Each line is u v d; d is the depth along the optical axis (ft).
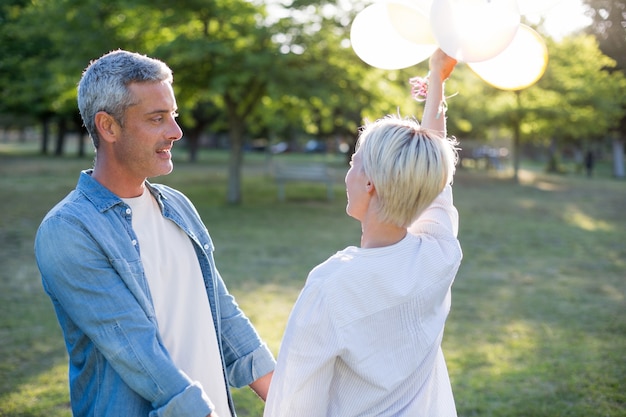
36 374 13.61
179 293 5.55
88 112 5.25
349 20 43.06
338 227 37.27
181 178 73.41
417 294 4.79
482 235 35.55
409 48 5.85
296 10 41.55
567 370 14.35
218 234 33.42
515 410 12.21
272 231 34.96
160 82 5.28
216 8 40.83
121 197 5.41
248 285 21.99
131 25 43.88
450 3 4.90
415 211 4.76
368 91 44.29
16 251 27.04
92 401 5.13
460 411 12.21
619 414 12.02
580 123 80.59
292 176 52.85
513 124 83.66
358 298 4.66
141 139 5.22
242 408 12.28
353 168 5.05
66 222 4.97
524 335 17.06
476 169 117.39
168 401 4.79
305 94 41.91
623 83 30.63
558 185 79.61
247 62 39.96
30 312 18.07
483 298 21.15
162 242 5.57
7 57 49.90
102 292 4.91
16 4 47.50
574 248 31.63
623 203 56.03
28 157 106.63
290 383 4.63
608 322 18.38
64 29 43.06
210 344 5.65
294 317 4.68
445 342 16.43
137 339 4.87
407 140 4.73
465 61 5.00
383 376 4.71
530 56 5.53
